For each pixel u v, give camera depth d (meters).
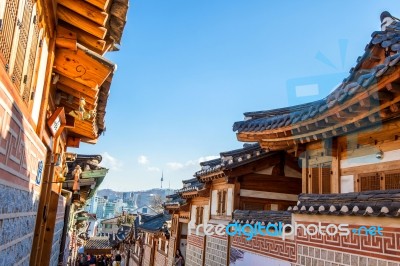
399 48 5.67
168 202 22.53
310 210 6.58
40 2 3.99
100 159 12.70
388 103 5.14
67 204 11.49
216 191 13.93
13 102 3.28
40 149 5.06
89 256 35.81
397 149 6.14
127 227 54.38
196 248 15.77
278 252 8.00
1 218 3.22
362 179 6.84
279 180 12.50
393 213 4.87
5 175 3.23
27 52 3.80
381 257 5.03
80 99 6.33
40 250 6.69
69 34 4.89
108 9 4.35
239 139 8.65
